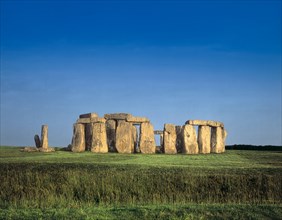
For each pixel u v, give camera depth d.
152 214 20.25
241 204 23.08
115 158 47.56
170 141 58.88
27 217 20.08
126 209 21.34
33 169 34.19
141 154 54.28
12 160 43.31
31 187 27.05
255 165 39.50
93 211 21.08
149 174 30.14
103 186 26.58
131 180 27.92
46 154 52.09
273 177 28.75
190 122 60.47
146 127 59.41
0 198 25.45
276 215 20.45
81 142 58.75
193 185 27.81
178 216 20.08
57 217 20.00
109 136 61.06
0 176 29.41
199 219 19.64
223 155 53.78
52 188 26.72
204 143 60.06
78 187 26.83
